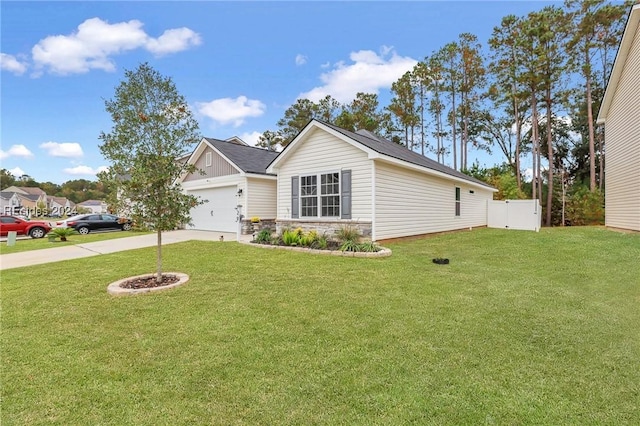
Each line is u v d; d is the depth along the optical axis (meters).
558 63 21.33
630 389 2.38
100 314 3.99
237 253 8.35
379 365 2.72
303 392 2.36
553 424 2.02
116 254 8.66
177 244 10.25
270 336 3.30
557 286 5.08
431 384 2.45
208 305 4.26
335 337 3.27
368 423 2.04
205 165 16.25
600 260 6.95
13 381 2.54
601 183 24.95
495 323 3.60
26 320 3.83
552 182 23.11
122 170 5.23
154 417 2.12
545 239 10.66
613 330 3.41
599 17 19.55
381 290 4.88
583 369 2.65
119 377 2.59
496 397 2.29
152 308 4.18
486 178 24.19
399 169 10.61
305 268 6.41
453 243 10.09
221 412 2.16
